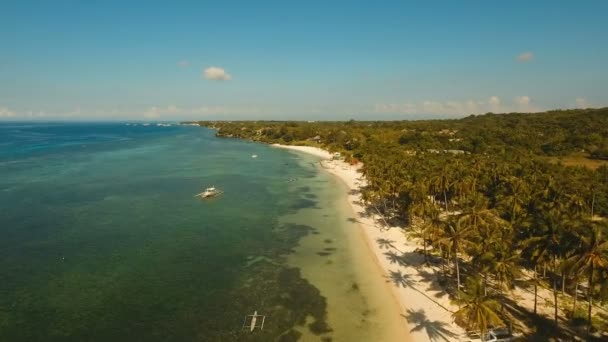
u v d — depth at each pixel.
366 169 112.25
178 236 73.75
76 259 62.28
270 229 78.56
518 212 65.88
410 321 45.75
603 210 69.75
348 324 45.50
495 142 173.62
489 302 37.84
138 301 50.12
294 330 44.31
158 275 57.41
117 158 180.25
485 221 54.50
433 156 133.12
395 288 53.59
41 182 119.00
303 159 185.88
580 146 149.25
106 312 47.44
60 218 83.00
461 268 58.22
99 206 93.06
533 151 151.62
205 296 51.62
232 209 92.75
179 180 126.69
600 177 92.88
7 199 97.38
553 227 44.88
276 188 116.81
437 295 51.16
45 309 47.75
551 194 72.00
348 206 96.25
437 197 96.81
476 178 90.75
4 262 60.53
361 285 54.84
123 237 72.56
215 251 66.88
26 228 76.25
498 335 41.53
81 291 52.28
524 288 51.50
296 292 52.91
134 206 93.81
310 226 80.50
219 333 43.72
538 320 44.41
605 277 37.34
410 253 65.25
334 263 62.28
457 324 44.66
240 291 53.06
